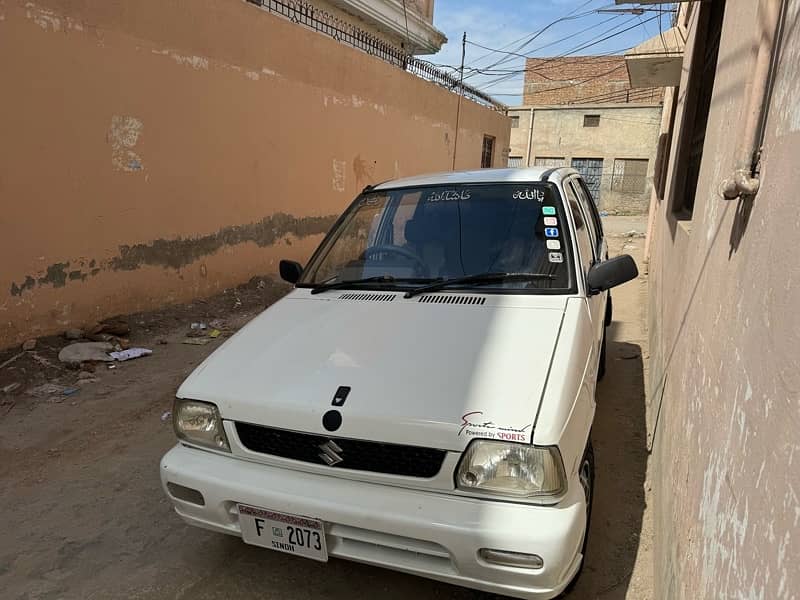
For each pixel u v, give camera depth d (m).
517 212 3.09
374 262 3.17
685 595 1.61
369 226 3.40
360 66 9.82
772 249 1.24
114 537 2.80
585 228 3.52
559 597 2.37
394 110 11.11
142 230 6.05
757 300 1.30
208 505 2.19
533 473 1.83
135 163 5.88
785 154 1.24
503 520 1.82
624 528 2.82
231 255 7.36
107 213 5.65
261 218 7.83
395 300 2.80
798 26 1.28
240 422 2.20
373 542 1.96
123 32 5.59
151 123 6.00
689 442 1.94
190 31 6.35
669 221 4.98
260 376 2.31
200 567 2.59
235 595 2.42
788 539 0.91
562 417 1.93
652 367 4.36
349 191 9.93
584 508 1.93
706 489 1.56
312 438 2.07
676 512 2.01
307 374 2.25
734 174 1.54
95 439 3.77
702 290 2.19
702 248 2.36
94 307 5.62
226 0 6.79
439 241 3.08
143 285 6.14
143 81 5.85
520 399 1.97
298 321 2.75
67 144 5.19
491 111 16.36
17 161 4.79
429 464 1.93
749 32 1.92
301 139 8.49
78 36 5.17
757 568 1.04
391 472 1.97
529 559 1.78
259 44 7.43
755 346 1.26
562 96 28.27
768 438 1.08
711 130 2.79
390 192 3.53
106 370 4.91
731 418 1.39
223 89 6.91
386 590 2.43
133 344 5.55
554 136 26.31
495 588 1.86
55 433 3.83
